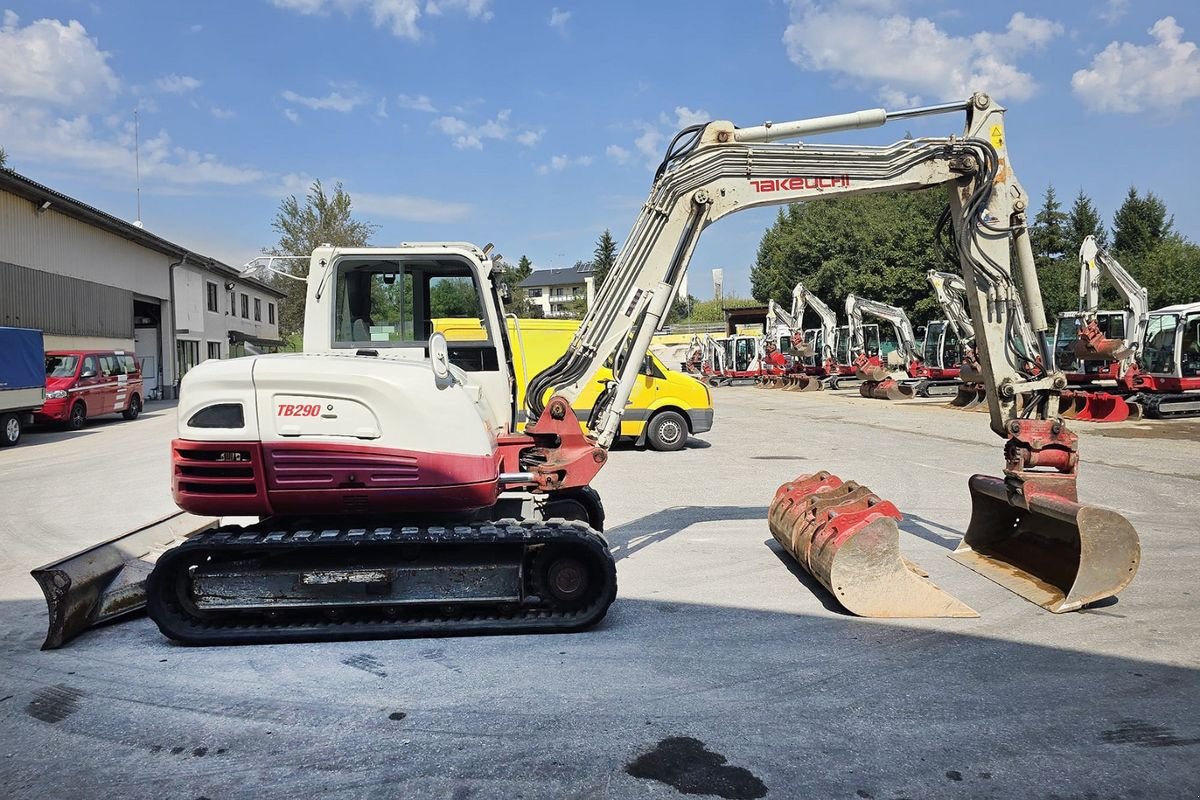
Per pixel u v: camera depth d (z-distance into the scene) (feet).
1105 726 12.28
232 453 16.11
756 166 20.66
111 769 11.30
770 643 16.03
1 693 13.99
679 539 25.55
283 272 20.24
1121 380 68.74
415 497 16.46
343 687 14.05
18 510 32.22
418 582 16.55
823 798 10.32
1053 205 190.80
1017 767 11.08
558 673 14.55
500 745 11.82
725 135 20.61
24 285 81.35
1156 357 68.13
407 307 20.57
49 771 11.27
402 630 16.34
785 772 10.97
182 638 16.14
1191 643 15.80
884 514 18.03
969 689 13.66
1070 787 10.57
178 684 14.30
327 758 11.51
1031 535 21.04
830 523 18.89
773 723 12.43
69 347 90.84
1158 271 165.68
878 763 11.19
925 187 21.24
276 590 16.38
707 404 49.24
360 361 16.81
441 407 16.55
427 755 11.54
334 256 20.16
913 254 171.12
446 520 17.56
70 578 16.60
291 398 16.22
